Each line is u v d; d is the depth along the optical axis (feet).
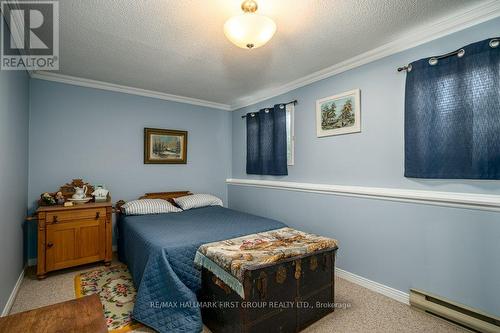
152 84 10.69
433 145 6.23
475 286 5.68
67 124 9.83
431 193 6.36
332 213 8.75
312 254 5.95
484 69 5.45
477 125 5.56
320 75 9.16
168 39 6.89
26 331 3.09
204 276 6.02
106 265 9.05
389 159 7.24
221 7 5.51
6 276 6.08
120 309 6.38
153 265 5.99
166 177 12.29
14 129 6.81
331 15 5.81
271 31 5.21
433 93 6.23
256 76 9.70
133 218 9.25
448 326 5.79
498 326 5.30
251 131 12.58
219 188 14.11
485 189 5.59
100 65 8.67
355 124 8.06
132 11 5.64
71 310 3.54
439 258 6.22
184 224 8.34
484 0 5.32
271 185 11.25
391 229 7.13
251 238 6.77
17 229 7.29
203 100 13.24
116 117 10.91
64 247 8.26
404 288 6.84
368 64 7.76
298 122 10.16
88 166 10.27
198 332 5.20
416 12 5.71
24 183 8.32
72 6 5.44
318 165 9.35
